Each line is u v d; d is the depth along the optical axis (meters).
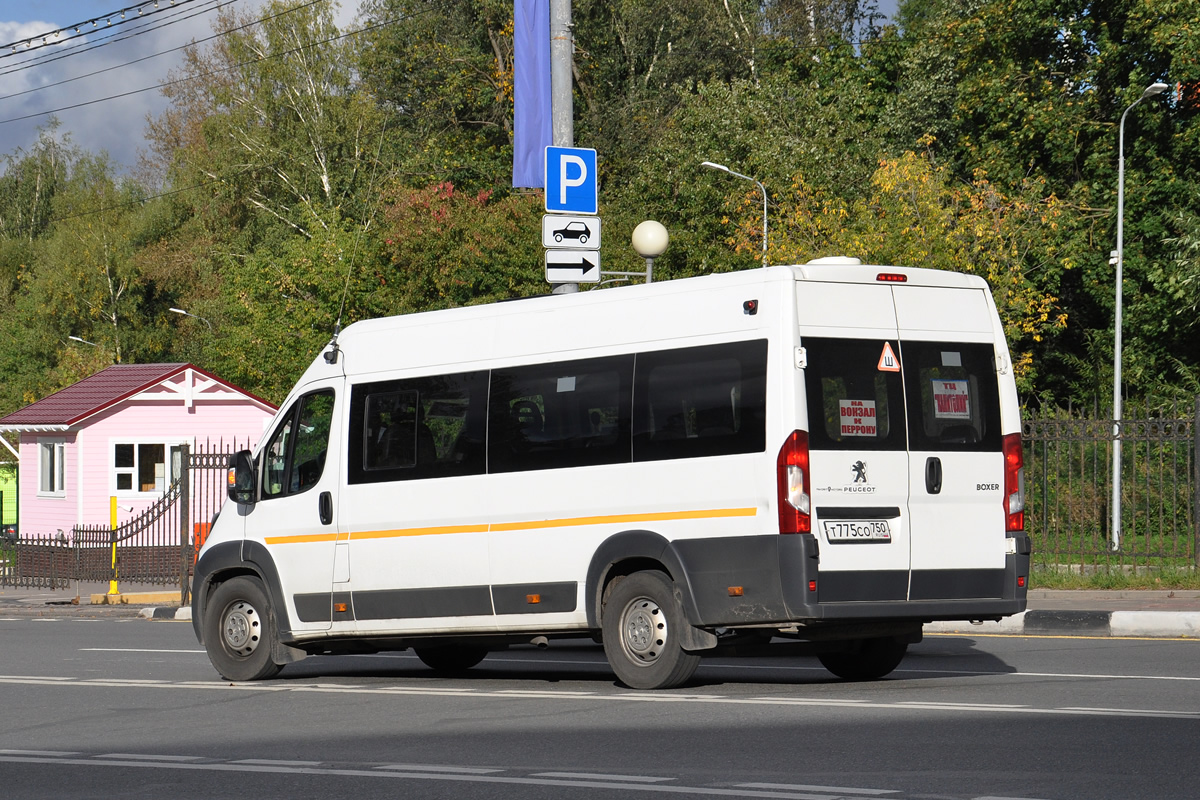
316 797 17.78
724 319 26.08
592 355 27.69
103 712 26.81
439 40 144.50
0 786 19.20
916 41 122.19
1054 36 99.56
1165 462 59.31
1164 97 93.31
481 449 28.91
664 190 113.31
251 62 146.50
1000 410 27.27
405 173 135.25
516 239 111.44
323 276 111.00
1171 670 29.03
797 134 107.75
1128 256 95.06
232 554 32.28
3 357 176.12
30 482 87.38
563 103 43.91
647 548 26.52
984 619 27.25
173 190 167.25
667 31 137.62
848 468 25.45
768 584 25.05
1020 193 92.31
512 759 20.03
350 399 31.02
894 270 26.45
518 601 28.23
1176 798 16.25
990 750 19.48
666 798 16.95
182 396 83.06
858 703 24.31
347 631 30.67
